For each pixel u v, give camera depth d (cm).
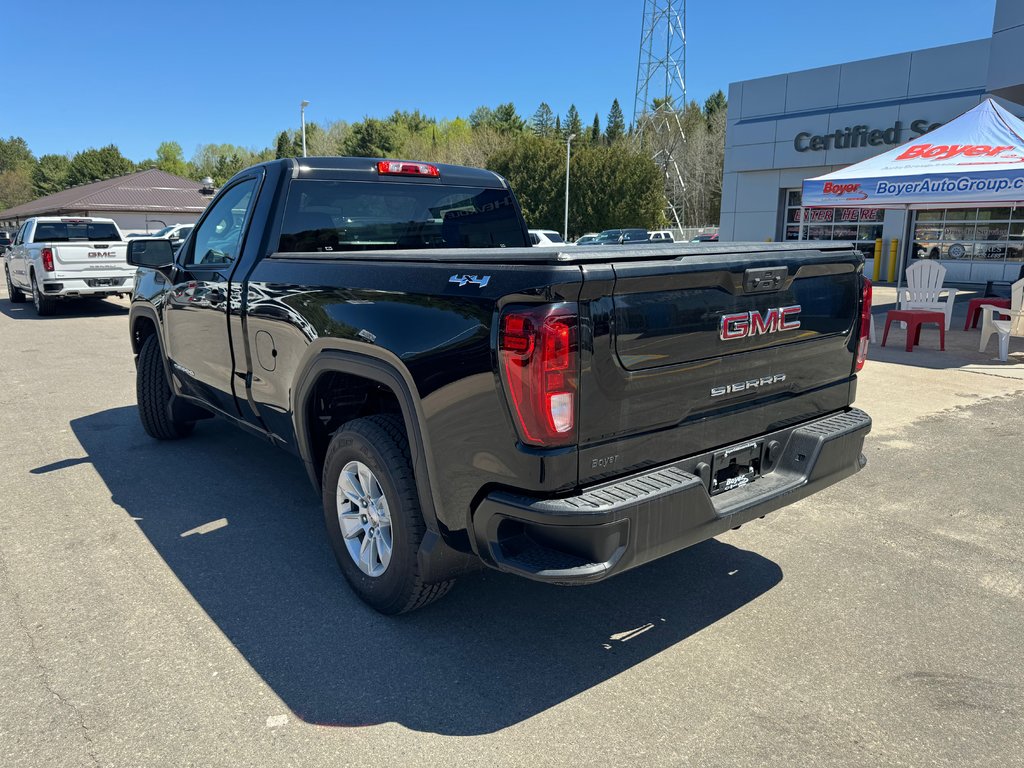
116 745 241
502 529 255
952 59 2111
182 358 482
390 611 316
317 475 362
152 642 301
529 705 264
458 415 256
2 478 495
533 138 5231
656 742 245
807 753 240
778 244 307
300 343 337
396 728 251
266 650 296
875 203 1077
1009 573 369
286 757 237
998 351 972
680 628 318
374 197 420
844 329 335
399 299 282
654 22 6494
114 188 5009
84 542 396
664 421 265
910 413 671
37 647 296
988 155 1059
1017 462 536
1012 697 270
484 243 470
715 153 7000
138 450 558
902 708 264
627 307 245
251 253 395
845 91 2333
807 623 322
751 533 418
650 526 248
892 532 418
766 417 306
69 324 1288
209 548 389
